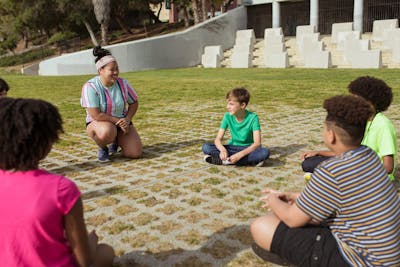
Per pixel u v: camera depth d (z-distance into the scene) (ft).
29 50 135.03
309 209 7.30
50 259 6.05
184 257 9.57
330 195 7.04
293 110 28.91
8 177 5.97
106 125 16.57
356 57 59.47
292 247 7.98
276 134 21.79
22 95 41.19
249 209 12.14
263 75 56.34
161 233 10.73
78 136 22.44
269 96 35.86
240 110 15.94
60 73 85.61
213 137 21.56
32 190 5.83
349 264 7.26
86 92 16.69
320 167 7.23
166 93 40.01
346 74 51.72
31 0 109.50
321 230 7.89
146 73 70.95
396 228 6.97
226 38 93.91
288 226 8.17
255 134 15.88
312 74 54.08
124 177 15.25
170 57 84.94
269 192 9.17
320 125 23.76
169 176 15.21
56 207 5.89
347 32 71.00
